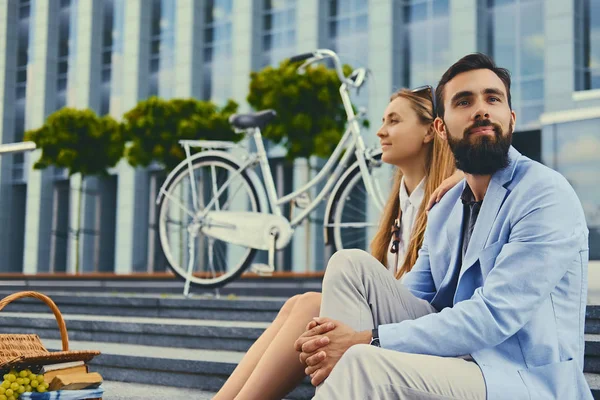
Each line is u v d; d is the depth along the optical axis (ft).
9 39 78.18
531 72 50.90
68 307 15.72
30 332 13.79
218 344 11.48
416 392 5.41
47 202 74.79
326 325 5.93
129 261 68.28
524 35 51.31
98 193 72.64
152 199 69.36
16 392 6.99
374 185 13.84
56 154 51.21
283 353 6.66
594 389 7.70
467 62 6.08
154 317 14.53
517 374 5.66
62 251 74.38
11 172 77.36
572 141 18.86
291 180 56.08
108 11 73.41
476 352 5.74
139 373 10.66
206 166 15.97
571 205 5.84
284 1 62.69
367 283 6.27
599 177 18.38
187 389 10.09
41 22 76.59
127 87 70.33
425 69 55.26
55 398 7.04
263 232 15.10
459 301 6.23
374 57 56.39
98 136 51.03
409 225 9.02
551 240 5.69
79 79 73.61
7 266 76.95
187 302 14.14
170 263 15.97
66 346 7.77
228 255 53.16
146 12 70.59
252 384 6.63
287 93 36.63
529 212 5.82
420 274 7.22
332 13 59.72
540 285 5.63
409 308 6.54
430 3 55.31
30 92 77.36
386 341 5.76
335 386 5.34
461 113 6.05
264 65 63.62
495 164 6.03
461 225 6.59
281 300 13.24
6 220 76.74
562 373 5.70
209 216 15.61
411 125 9.02
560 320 5.84
